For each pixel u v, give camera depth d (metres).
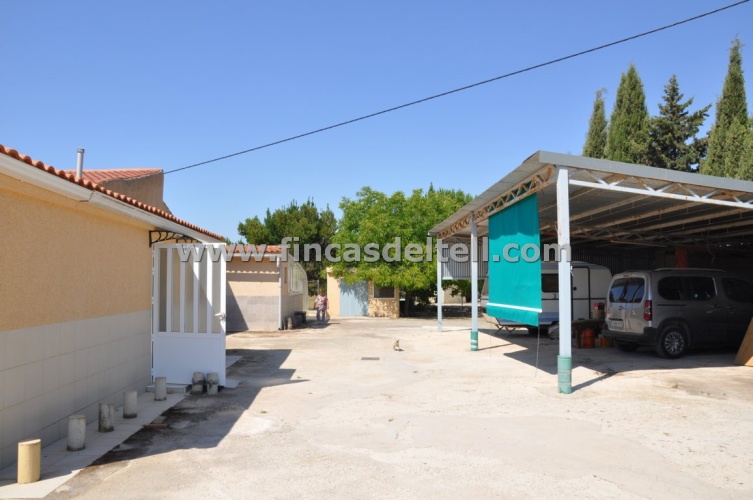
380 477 5.06
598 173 9.30
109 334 7.76
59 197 6.22
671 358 11.72
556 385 9.27
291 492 4.72
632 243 17.42
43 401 6.05
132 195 15.08
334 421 7.13
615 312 12.59
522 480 4.95
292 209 39.16
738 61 25.47
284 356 13.43
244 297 20.89
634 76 31.25
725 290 12.17
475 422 6.97
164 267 9.61
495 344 15.67
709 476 5.00
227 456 5.71
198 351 9.45
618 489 4.71
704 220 14.38
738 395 8.24
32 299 5.87
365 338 17.70
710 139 26.03
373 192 28.39
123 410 7.46
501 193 11.50
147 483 4.95
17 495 4.67
